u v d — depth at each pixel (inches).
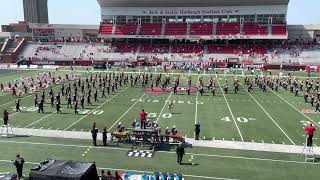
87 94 1544.0
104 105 1393.9
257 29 3176.7
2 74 2388.0
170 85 1969.7
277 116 1237.1
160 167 750.5
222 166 760.3
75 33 4040.4
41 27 3998.5
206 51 3147.1
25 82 1982.0
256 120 1171.3
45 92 1676.9
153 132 901.2
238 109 1349.7
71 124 1084.5
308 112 1309.1
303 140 946.1
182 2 3265.3
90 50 3280.0
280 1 3115.2
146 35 3289.9
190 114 1248.2
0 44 3410.4
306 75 2460.6
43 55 3243.1
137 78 2118.6
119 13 3422.7
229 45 3206.2
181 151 767.7
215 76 2402.8
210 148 874.8
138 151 845.2
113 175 701.3
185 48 3216.0
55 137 950.4
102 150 852.6
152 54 3161.9
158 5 3341.5
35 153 826.2
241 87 1932.8
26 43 3444.9
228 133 1005.8
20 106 1349.7
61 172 563.5
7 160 779.4
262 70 2758.4
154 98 1563.7
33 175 566.3
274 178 701.3
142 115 944.9
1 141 909.8
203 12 3292.3
